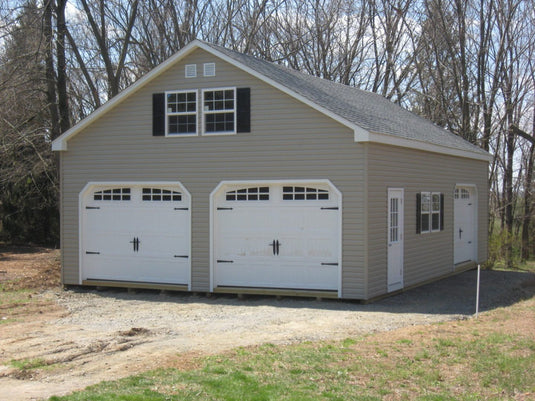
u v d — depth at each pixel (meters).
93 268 17.16
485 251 22.91
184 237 16.14
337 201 14.55
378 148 14.60
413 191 16.50
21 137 23.14
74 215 17.23
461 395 7.91
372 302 14.46
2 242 34.66
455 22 30.44
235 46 33.62
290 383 8.00
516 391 8.12
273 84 14.86
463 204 20.92
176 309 14.15
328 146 14.45
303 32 35.31
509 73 29.78
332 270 14.65
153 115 16.22
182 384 7.80
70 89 29.11
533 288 17.47
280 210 15.16
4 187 33.22
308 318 12.66
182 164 15.94
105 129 16.77
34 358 9.28
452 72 30.08
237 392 7.54
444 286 17.34
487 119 28.92
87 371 8.57
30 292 16.89
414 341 10.41
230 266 15.59
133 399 7.18
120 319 12.95
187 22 32.34
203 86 15.73
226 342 10.34
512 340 10.51
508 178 30.69
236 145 15.37
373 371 8.69
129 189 16.75
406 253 16.17
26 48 23.56
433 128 21.64
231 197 15.62
